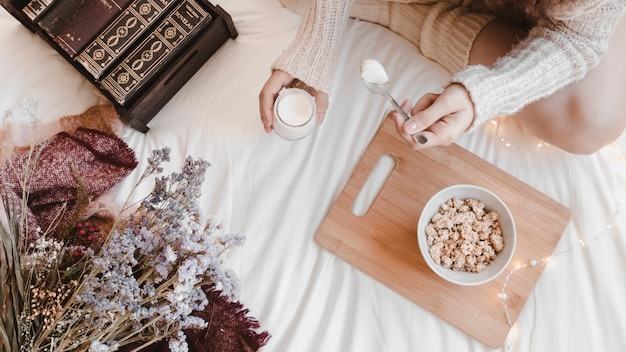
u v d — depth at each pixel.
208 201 1.23
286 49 1.20
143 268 0.92
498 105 0.97
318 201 1.23
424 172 1.23
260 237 1.21
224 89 1.29
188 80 1.32
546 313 1.19
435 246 1.16
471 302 1.18
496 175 1.23
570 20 1.00
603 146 1.20
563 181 1.25
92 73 1.22
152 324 0.90
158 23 1.25
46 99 1.26
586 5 0.92
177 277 0.83
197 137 1.26
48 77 1.28
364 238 1.20
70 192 1.19
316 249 1.21
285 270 1.19
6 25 1.30
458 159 1.23
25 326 0.86
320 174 1.25
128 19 1.23
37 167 1.18
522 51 1.04
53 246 0.95
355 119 1.27
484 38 1.19
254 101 1.27
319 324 1.17
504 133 1.28
